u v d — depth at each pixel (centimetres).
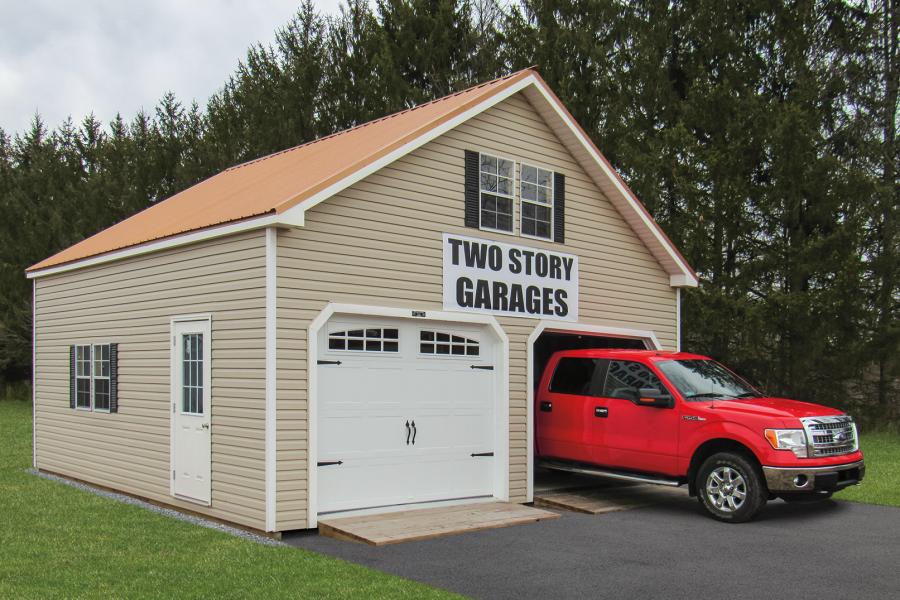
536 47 2644
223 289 1002
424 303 1091
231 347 983
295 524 936
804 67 2350
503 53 2770
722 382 1173
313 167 1147
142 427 1164
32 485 1297
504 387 1184
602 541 924
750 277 2325
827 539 938
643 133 2531
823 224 2327
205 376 1023
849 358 2278
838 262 2230
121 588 700
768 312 2272
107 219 3097
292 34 3072
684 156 2380
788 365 2369
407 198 1082
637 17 2645
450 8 2828
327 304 980
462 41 2852
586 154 1317
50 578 728
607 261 1377
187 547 858
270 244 933
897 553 870
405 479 1073
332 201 995
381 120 1399
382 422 1052
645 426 1129
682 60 2602
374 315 1041
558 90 2558
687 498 1236
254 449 941
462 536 945
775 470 993
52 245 3141
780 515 1090
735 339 2345
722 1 2441
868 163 2381
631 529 996
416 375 1095
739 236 2347
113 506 1105
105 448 1260
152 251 1132
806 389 2388
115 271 1245
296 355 948
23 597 667
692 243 2306
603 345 1465
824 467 998
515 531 978
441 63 2831
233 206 1072
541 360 1488
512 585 739
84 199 3172
